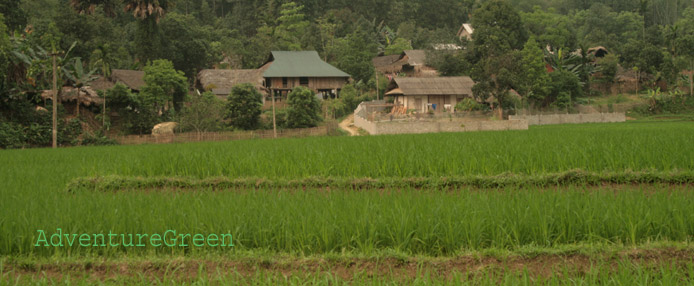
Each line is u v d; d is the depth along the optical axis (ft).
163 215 22.22
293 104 142.92
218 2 354.54
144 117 134.10
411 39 296.92
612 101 189.37
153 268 18.98
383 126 128.36
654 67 194.49
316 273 17.02
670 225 20.35
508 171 35.35
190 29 220.23
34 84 122.52
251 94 139.13
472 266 18.56
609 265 17.25
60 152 65.46
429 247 19.86
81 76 126.41
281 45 237.04
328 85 194.18
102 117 127.95
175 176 38.50
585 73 197.57
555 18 296.30
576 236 20.45
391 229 20.62
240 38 270.87
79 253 19.99
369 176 36.76
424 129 129.70
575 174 34.06
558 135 57.77
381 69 232.32
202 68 216.74
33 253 20.24
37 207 24.59
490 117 150.00
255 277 17.03
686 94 186.50
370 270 18.52
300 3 311.68
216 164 39.22
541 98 171.12
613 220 20.61
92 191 34.42
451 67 198.49
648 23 328.49
